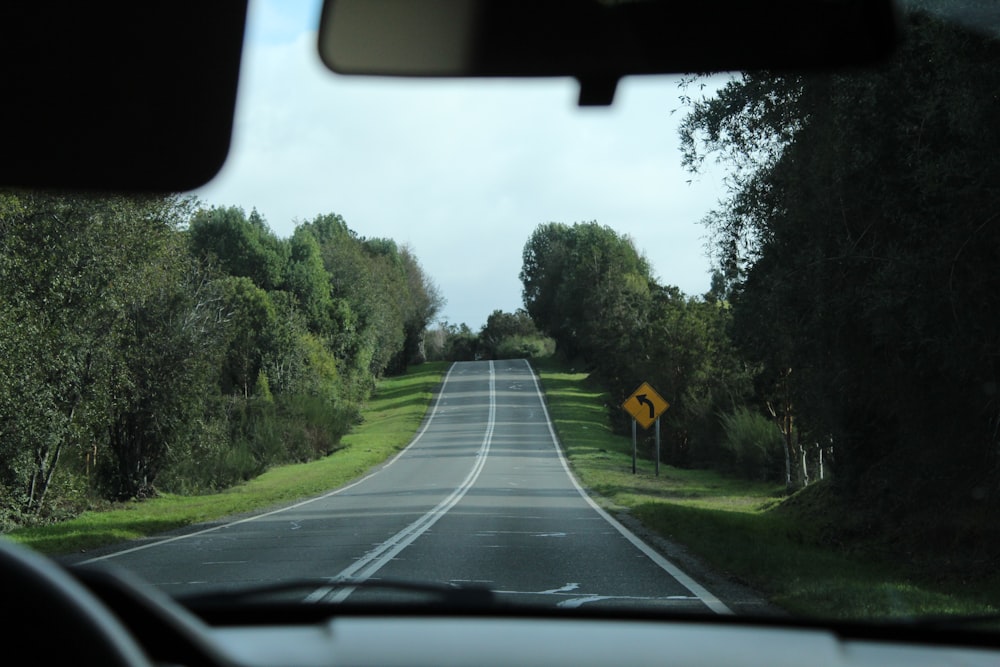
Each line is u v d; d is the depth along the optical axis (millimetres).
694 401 45781
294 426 54094
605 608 3947
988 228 11914
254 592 3750
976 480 14891
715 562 12484
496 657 3000
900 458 17312
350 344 95125
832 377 16438
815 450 31688
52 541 15953
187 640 1985
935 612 8531
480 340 161375
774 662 3084
